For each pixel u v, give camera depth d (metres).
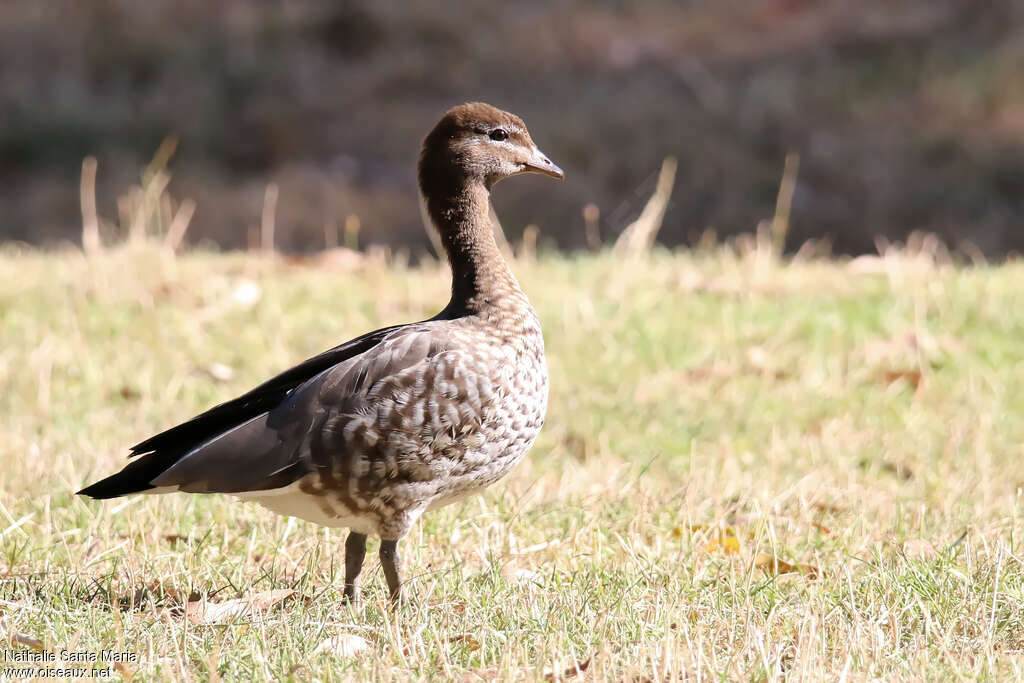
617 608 6.95
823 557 8.12
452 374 6.95
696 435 10.88
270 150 25.92
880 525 8.70
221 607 7.04
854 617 6.78
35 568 7.71
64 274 14.62
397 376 6.88
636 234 15.91
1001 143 24.62
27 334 12.63
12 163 25.53
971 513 8.83
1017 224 22.77
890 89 26.11
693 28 28.83
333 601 7.18
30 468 9.27
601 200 23.36
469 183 7.72
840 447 10.53
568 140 24.81
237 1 30.17
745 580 7.45
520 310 7.44
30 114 26.28
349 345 7.25
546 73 27.70
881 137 24.95
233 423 7.12
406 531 7.13
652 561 7.81
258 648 6.43
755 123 25.23
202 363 12.23
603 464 10.06
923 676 6.11
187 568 7.76
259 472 6.78
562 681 6.14
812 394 11.72
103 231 21.34
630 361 12.37
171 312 13.45
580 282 14.89
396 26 29.20
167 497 8.84
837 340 12.86
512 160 7.83
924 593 7.20
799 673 6.09
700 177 23.94
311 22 29.41
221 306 13.55
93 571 7.73
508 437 7.21
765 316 13.57
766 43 28.06
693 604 7.11
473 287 7.49
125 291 13.98
